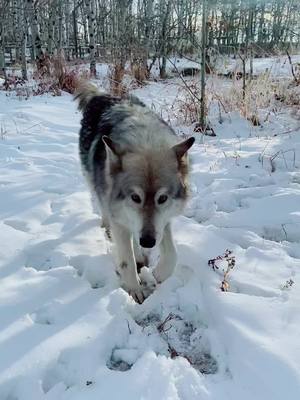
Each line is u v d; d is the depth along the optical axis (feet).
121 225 2.73
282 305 2.35
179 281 2.69
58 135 6.27
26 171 4.75
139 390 1.82
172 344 2.22
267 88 7.30
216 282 2.62
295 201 3.69
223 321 2.26
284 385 1.82
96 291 2.58
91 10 13.21
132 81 10.40
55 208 3.81
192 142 2.65
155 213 2.51
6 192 4.09
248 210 3.62
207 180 4.45
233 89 7.25
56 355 2.05
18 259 2.94
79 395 1.82
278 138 5.73
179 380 1.89
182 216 3.62
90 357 2.04
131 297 2.58
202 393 1.83
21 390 1.87
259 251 2.97
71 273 2.76
